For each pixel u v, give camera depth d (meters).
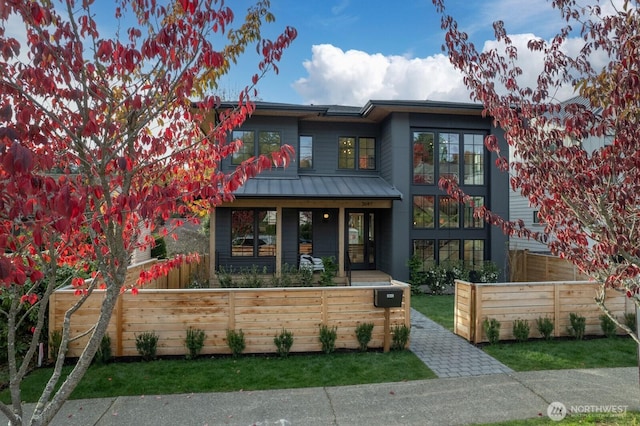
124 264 2.62
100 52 2.38
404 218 12.26
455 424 3.79
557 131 3.26
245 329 5.89
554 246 3.49
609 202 2.91
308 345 6.01
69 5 2.34
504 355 5.91
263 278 11.18
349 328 6.13
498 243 12.78
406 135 12.48
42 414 2.34
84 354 2.51
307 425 3.79
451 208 12.89
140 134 3.08
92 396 4.44
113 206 2.43
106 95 2.69
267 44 3.20
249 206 11.74
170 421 3.88
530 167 3.25
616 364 5.52
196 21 2.61
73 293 5.52
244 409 4.13
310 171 13.50
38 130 2.28
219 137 3.34
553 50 3.89
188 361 5.60
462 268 12.30
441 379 4.97
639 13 2.96
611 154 2.91
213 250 11.59
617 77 2.82
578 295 6.90
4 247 1.98
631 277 3.06
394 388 4.68
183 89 2.60
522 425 3.74
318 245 13.39
